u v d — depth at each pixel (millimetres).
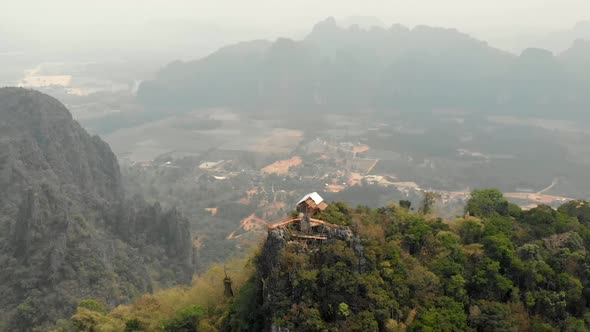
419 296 49094
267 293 48125
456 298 50406
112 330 65375
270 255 49938
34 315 92688
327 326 44250
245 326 50094
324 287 46625
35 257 102000
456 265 53188
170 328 57562
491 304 49438
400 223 59312
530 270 53125
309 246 49531
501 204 69938
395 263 50375
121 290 106750
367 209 62250
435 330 45375
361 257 48719
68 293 97062
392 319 45312
